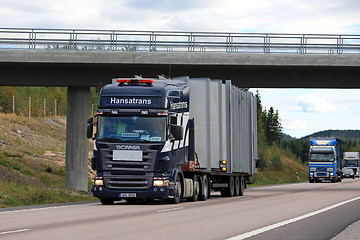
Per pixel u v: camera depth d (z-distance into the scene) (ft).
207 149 91.76
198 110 91.81
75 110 134.92
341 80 134.82
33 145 218.38
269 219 55.31
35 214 61.11
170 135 78.18
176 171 79.66
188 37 130.62
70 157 135.13
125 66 131.13
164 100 78.07
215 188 104.06
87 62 127.24
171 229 45.44
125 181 76.74
